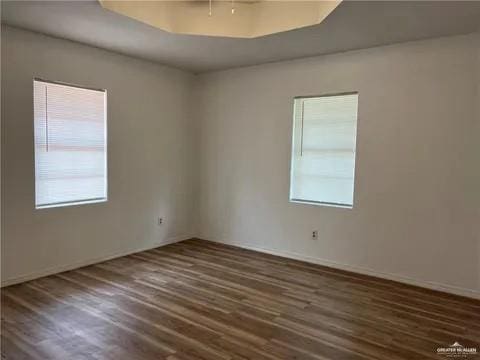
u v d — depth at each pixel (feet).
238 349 8.34
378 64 12.95
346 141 14.03
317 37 12.03
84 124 13.71
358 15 10.02
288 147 15.35
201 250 16.49
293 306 10.73
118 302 10.76
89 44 13.28
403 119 12.55
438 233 12.07
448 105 11.70
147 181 16.16
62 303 10.60
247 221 16.80
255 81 16.11
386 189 13.03
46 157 12.62
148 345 8.43
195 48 13.61
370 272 13.52
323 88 14.26
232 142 17.03
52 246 12.93
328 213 14.44
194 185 18.56
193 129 18.24
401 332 9.30
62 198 13.23
